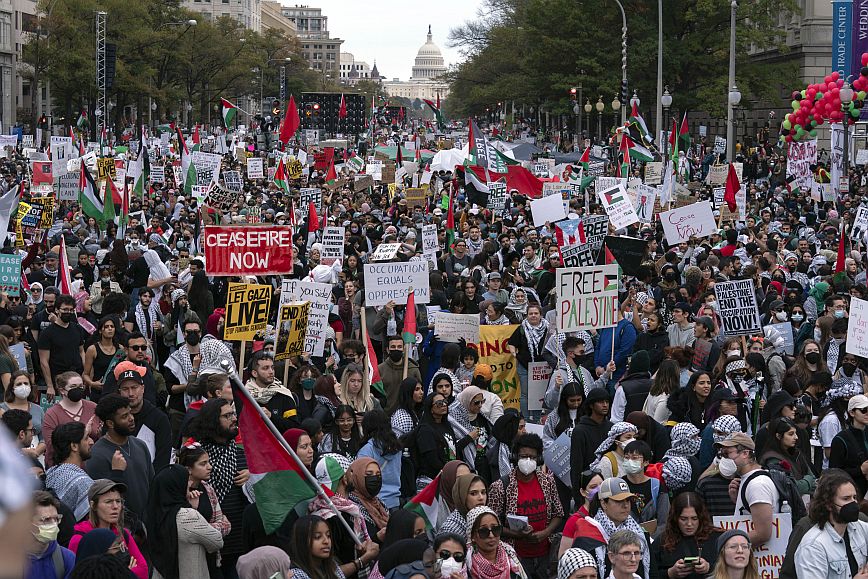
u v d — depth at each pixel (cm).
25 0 12144
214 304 1794
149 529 770
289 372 1249
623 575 670
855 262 2011
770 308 1579
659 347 1422
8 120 11712
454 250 2270
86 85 8788
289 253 1347
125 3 9088
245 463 870
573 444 995
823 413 1103
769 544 771
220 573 807
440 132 12769
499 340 1419
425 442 978
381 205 3859
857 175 4753
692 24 7338
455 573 672
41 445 984
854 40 3797
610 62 7431
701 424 1091
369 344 1266
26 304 1590
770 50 7925
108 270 1772
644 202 3050
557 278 1246
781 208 3453
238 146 6181
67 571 650
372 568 766
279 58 15200
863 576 648
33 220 2242
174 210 3459
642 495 862
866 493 947
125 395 946
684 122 4247
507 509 904
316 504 763
